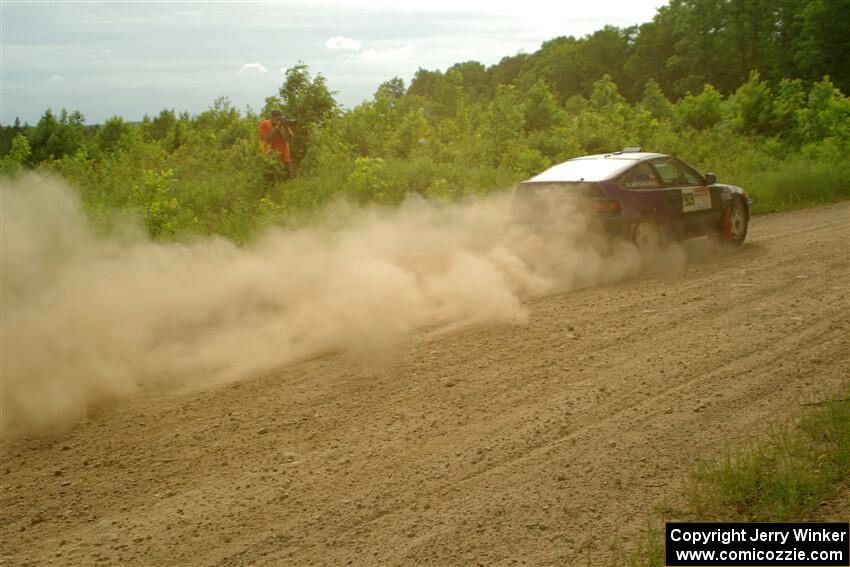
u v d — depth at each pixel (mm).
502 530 4039
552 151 19391
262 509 4312
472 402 5758
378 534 4031
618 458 4801
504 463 4785
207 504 4383
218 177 14625
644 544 3854
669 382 6027
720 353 6641
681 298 8547
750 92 27203
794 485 4211
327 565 3770
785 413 5332
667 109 31797
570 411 5539
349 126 18125
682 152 21188
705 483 4422
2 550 3979
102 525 4195
